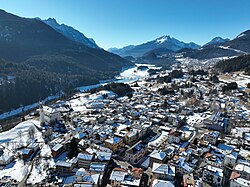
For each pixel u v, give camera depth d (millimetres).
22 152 91938
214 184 69812
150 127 122938
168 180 68625
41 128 123625
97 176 69438
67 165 78000
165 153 85562
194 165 79312
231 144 97688
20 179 75000
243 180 66812
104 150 89438
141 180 71375
